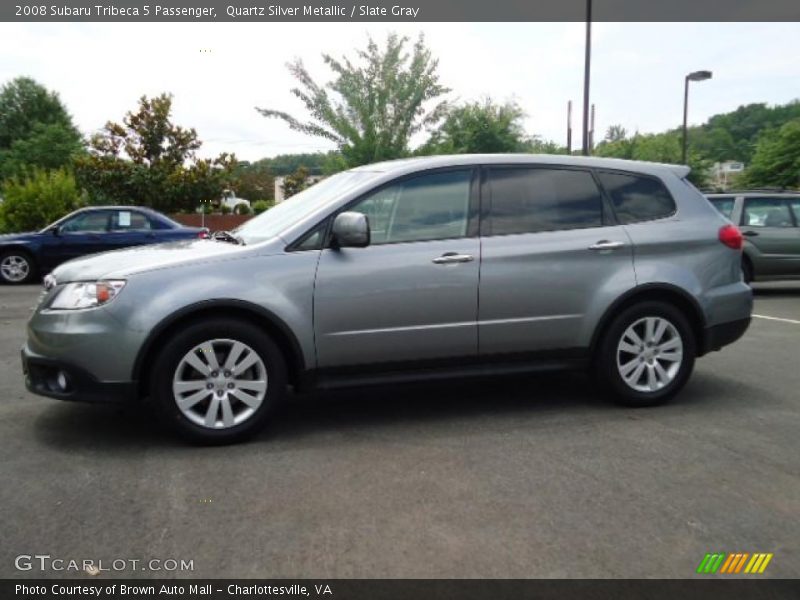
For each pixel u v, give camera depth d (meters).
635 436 4.71
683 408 5.38
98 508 3.58
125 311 4.34
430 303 4.85
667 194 5.54
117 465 4.17
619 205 5.39
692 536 3.31
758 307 11.20
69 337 4.33
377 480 3.95
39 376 4.57
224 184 27.61
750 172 39.72
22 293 13.12
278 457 4.32
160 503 3.64
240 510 3.56
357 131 20.17
